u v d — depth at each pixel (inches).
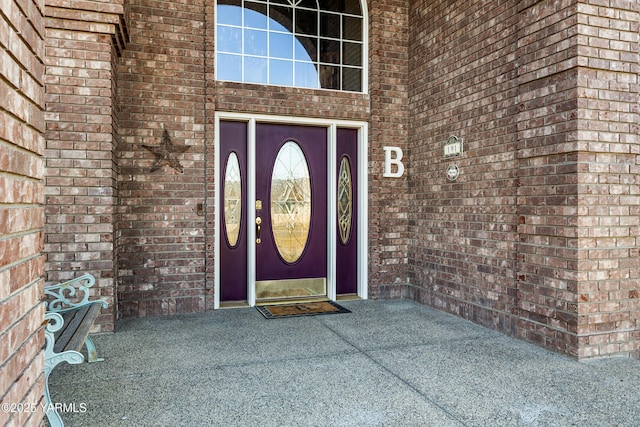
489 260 176.7
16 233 54.3
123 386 119.3
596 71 140.6
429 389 118.0
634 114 144.6
